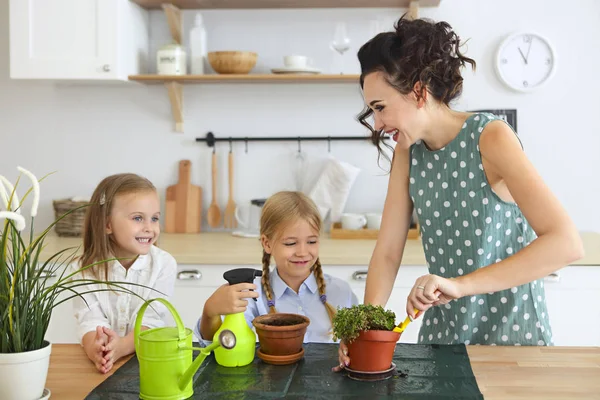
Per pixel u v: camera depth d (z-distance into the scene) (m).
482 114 1.62
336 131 3.32
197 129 3.36
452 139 1.64
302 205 1.87
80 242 3.03
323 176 3.28
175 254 2.75
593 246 2.83
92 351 1.50
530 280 1.41
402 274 2.74
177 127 3.35
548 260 1.39
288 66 3.08
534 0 3.18
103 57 2.94
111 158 3.39
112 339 1.52
